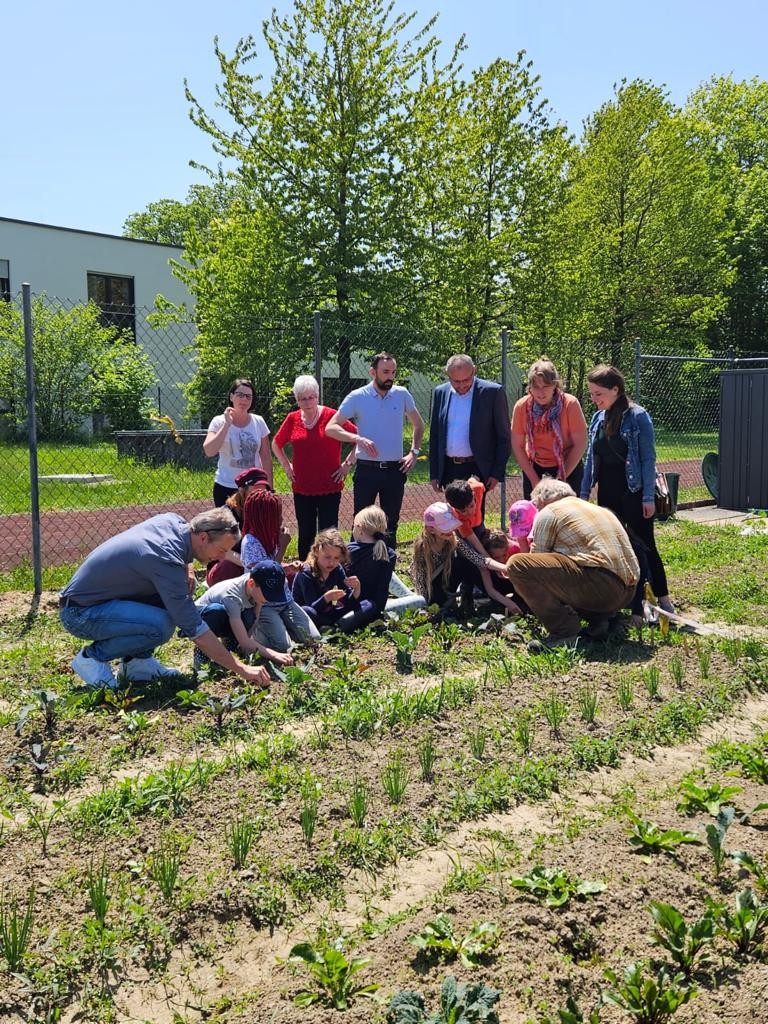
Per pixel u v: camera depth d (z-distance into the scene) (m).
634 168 30.81
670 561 9.05
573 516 6.08
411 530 10.66
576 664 5.68
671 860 3.38
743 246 40.09
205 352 20.83
